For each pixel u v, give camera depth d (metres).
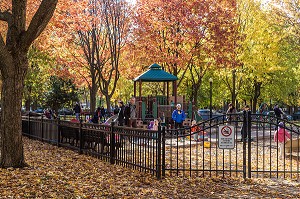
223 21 34.03
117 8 33.25
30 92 45.53
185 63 34.44
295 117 55.00
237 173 12.07
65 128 17.36
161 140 11.22
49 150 16.69
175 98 29.28
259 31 38.53
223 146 11.28
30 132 22.64
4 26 23.47
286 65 46.47
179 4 33.44
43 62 38.47
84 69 37.53
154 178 10.77
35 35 11.41
